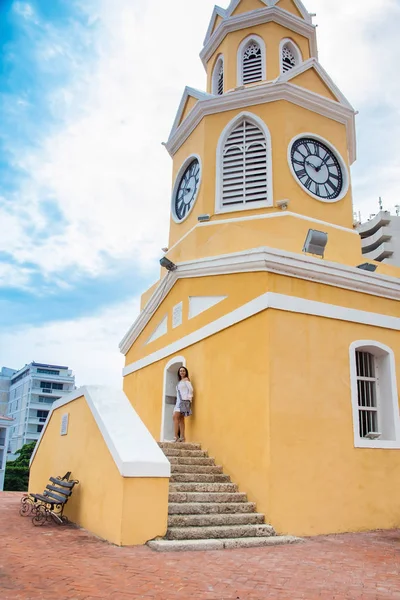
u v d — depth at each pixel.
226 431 10.38
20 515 9.86
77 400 10.16
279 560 6.70
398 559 7.02
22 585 5.11
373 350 10.98
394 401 10.67
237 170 14.71
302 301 10.20
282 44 17.09
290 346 9.78
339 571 6.22
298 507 8.91
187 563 6.29
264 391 9.40
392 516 9.86
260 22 17.06
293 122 14.77
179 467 9.89
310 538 8.59
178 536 7.57
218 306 11.59
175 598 4.89
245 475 9.52
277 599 5.01
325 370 10.02
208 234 14.06
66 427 10.60
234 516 8.45
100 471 8.27
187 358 12.59
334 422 9.79
